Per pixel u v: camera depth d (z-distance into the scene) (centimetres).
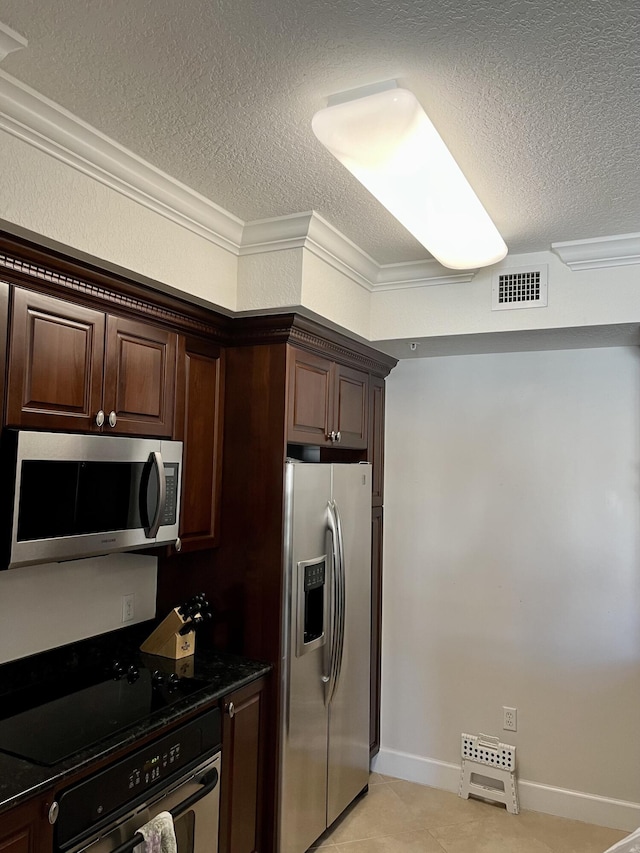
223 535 269
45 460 183
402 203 195
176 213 220
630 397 306
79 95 162
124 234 201
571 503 315
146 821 188
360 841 282
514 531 326
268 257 252
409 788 332
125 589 270
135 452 216
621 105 160
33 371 184
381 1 126
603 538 308
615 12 127
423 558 345
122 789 180
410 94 142
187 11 130
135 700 213
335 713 286
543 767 313
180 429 246
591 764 304
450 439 342
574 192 213
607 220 238
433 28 133
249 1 127
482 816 305
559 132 174
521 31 133
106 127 177
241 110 167
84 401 202
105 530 204
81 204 186
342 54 143
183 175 206
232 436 270
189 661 255
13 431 176
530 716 317
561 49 139
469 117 168
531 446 325
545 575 318
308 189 216
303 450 336
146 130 178
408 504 350
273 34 137
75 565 247
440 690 337
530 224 244
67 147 178
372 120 151
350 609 300
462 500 338
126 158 192
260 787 248
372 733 340
